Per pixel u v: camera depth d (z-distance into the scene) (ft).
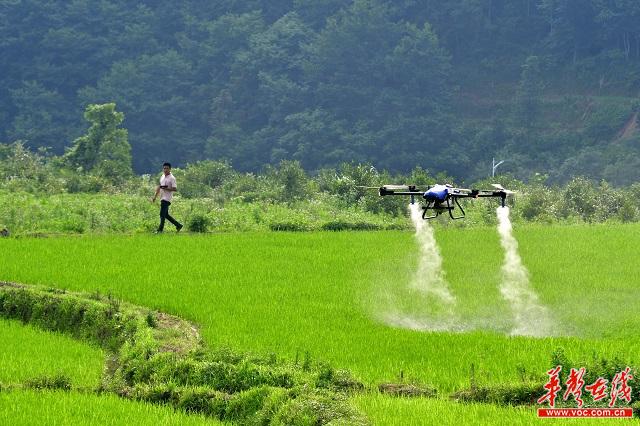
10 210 276.00
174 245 220.23
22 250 208.13
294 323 145.28
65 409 107.45
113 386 118.11
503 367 122.11
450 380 117.08
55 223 259.80
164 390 113.70
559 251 219.41
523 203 362.53
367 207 347.56
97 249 211.82
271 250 215.51
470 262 203.10
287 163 401.49
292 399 103.71
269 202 357.41
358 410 101.09
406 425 98.32
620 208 365.40
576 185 375.66
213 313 151.12
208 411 109.60
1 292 160.86
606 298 167.63
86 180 426.10
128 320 142.31
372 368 121.60
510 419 100.68
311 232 252.21
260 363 120.47
